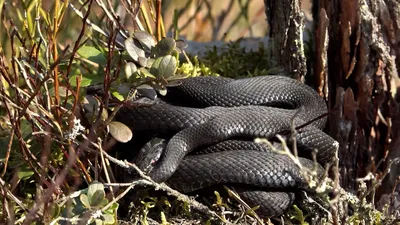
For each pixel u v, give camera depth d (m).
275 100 1.10
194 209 1.02
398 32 1.13
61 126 1.00
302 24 1.16
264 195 1.01
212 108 1.05
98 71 1.17
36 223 0.94
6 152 1.02
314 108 1.09
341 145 1.12
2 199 0.98
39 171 1.02
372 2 1.13
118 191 1.01
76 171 1.00
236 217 1.01
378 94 1.14
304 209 1.03
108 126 0.98
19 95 1.00
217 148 1.04
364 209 1.01
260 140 0.87
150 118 1.03
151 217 1.02
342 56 1.15
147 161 1.01
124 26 1.10
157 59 0.98
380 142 1.14
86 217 0.92
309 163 1.04
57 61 0.96
